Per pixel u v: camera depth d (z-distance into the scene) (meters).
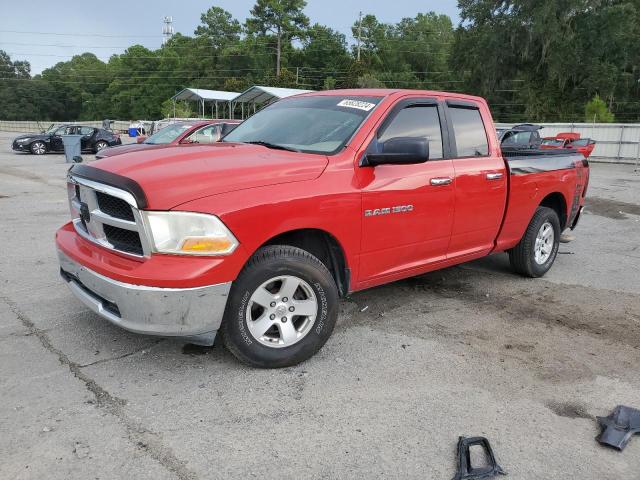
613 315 4.96
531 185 5.56
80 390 3.30
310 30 86.69
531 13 48.94
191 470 2.62
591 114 40.28
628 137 28.94
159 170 3.37
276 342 3.63
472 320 4.72
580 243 8.23
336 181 3.75
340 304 5.01
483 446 2.88
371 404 3.28
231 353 3.70
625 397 3.47
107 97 102.12
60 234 4.06
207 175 3.35
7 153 26.78
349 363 3.80
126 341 4.00
